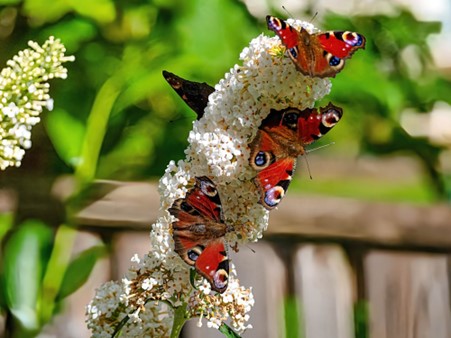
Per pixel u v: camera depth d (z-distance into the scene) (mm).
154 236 1049
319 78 1033
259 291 1389
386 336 1422
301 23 1052
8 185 1364
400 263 1431
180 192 1043
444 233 1440
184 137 1411
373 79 1438
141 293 1056
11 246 1351
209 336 1372
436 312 1435
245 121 1031
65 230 1365
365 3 1489
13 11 1379
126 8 1373
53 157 1380
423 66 1499
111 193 1378
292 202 1407
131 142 1407
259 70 1032
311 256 1409
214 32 1367
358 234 1420
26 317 1344
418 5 1727
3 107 1019
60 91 1376
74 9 1377
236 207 1041
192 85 1082
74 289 1354
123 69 1378
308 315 1400
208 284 1045
